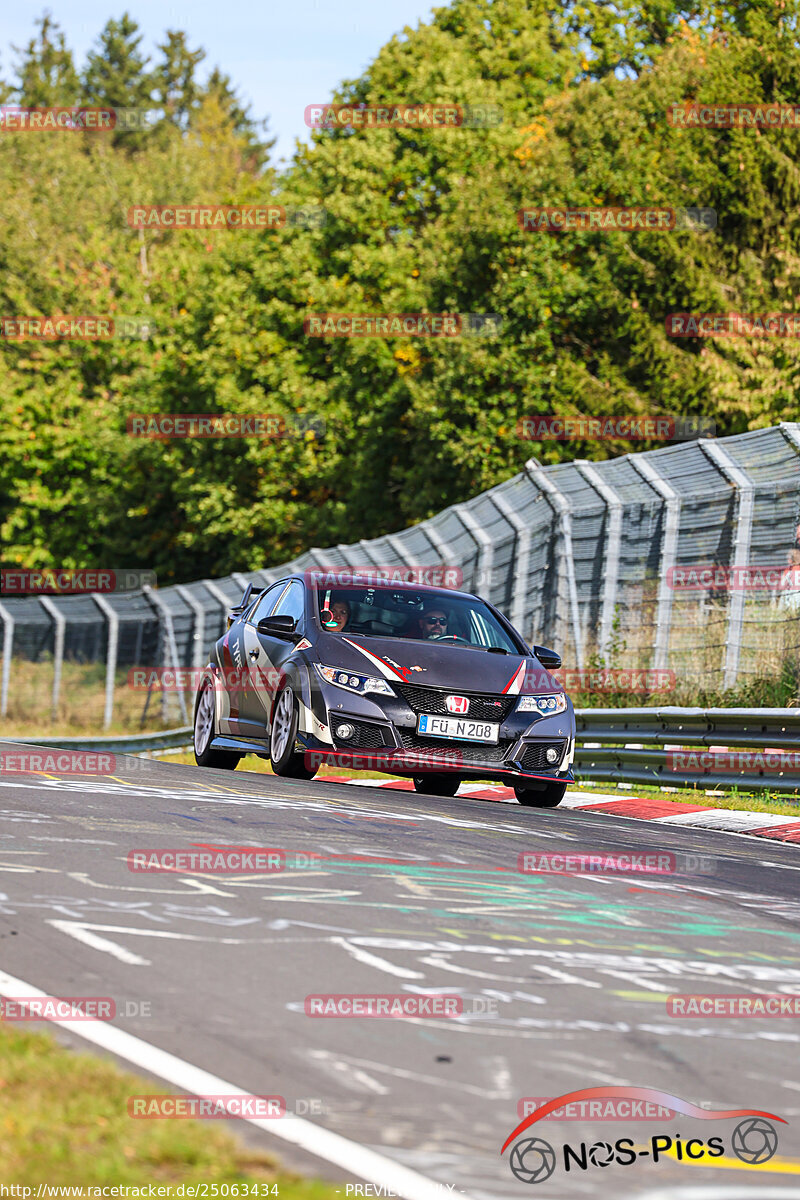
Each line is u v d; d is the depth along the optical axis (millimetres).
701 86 53344
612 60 75125
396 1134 5914
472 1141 5914
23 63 176750
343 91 69000
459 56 68000
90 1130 5598
